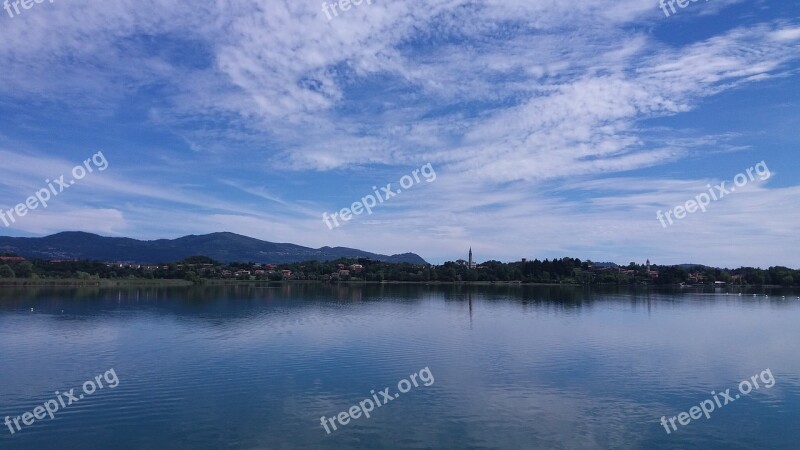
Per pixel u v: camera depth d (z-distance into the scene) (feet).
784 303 426.92
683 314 325.21
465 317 296.51
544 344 196.13
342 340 202.49
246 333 221.05
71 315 284.00
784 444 97.55
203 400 119.75
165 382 135.13
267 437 98.12
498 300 442.50
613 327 253.24
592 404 118.62
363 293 536.01
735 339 214.69
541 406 116.98
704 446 96.07
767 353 181.88
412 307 362.53
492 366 155.12
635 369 152.46
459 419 108.37
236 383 134.00
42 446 94.48
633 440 98.53
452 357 168.35
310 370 148.97
